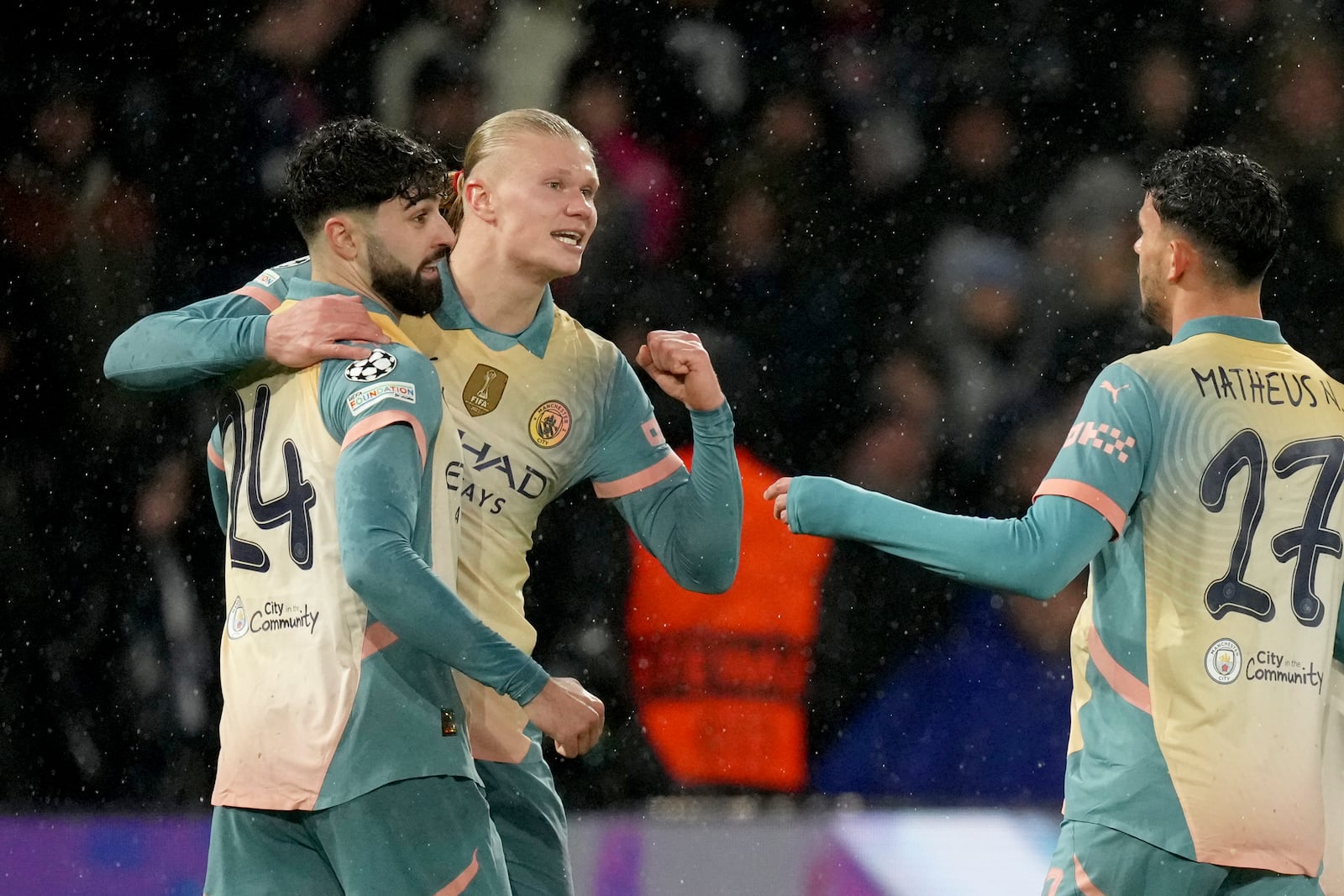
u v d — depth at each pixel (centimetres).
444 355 905
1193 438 755
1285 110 2270
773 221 2256
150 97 2250
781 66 2295
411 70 2283
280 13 2275
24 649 1991
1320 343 2234
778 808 1802
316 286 796
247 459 780
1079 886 762
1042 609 1886
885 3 2295
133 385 810
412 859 722
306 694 736
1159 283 820
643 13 2292
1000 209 2267
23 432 2120
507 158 897
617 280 2220
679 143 2272
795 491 809
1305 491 763
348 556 698
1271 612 752
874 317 2208
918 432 2145
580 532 1909
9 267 2205
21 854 1486
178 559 2017
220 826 767
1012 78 2292
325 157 788
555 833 941
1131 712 757
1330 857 849
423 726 735
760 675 1866
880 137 2278
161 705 1961
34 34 2236
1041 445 2136
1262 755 743
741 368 2186
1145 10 2286
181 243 2236
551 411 915
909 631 1886
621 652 1878
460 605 709
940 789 1844
